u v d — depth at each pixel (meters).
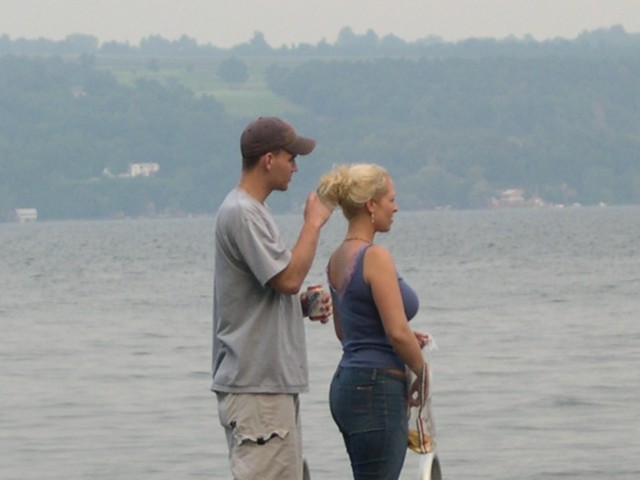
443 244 183.50
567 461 27.81
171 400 37.50
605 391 37.31
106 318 70.62
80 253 189.38
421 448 16.80
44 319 71.12
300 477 17.08
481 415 33.47
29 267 146.38
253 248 16.50
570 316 65.00
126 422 33.69
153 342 56.19
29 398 38.59
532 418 32.97
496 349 49.69
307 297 17.19
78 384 41.91
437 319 64.69
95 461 28.78
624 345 50.22
